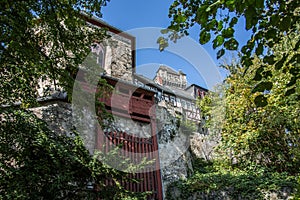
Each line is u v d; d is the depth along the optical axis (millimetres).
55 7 4992
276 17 2500
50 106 7191
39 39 5426
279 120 7590
